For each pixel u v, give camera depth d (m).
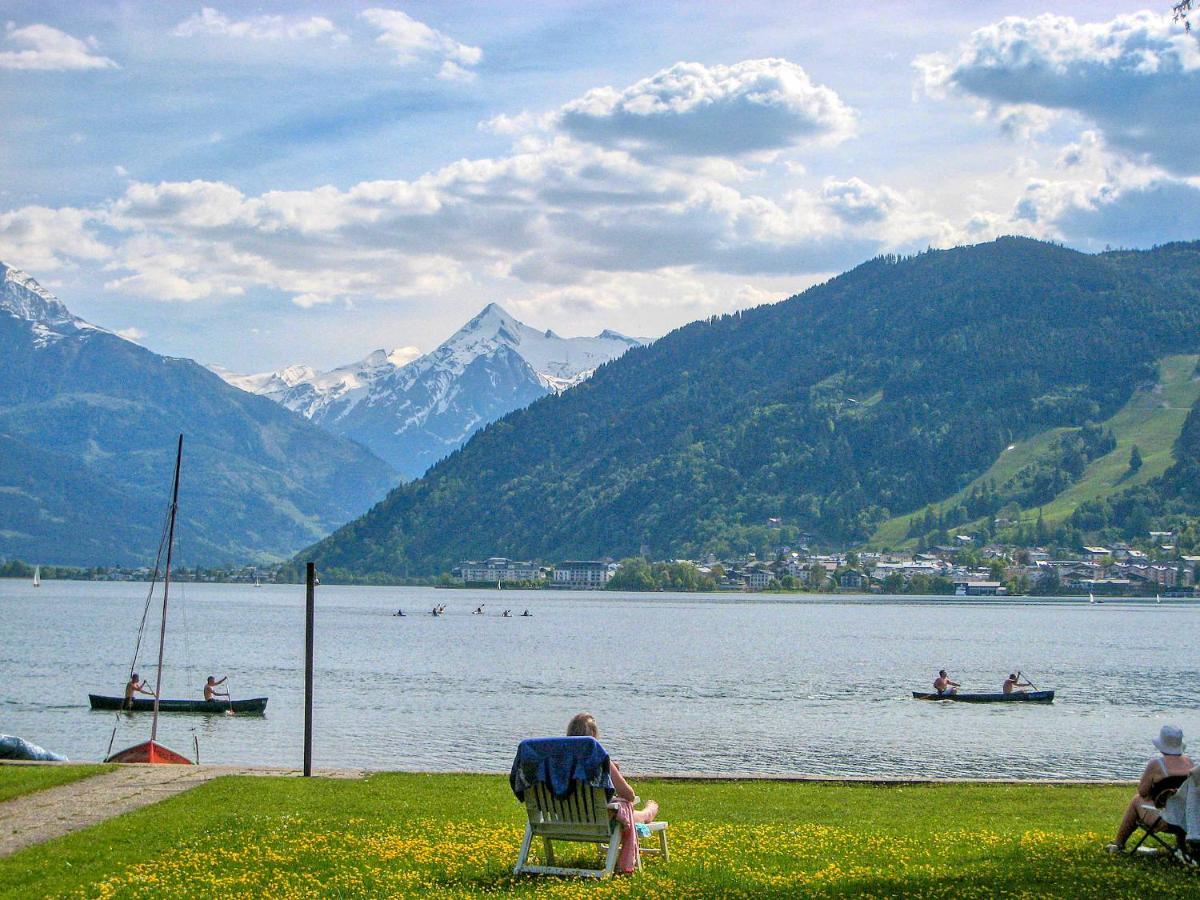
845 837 24.12
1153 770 21.67
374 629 192.88
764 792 30.64
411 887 19.72
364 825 24.34
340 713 76.62
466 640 162.88
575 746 20.30
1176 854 21.38
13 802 26.41
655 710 78.94
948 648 153.12
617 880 20.05
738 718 74.56
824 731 68.50
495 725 70.06
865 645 158.62
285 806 26.25
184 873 20.33
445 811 26.45
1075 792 31.12
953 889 19.41
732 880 20.16
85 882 19.70
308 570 31.97
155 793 27.53
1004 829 25.64
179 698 88.50
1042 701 87.00
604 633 184.50
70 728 69.62
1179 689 99.31
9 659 125.12
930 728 70.50
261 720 73.00
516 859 21.77
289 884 19.73
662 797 29.77
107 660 125.06
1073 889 19.28
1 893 19.11
